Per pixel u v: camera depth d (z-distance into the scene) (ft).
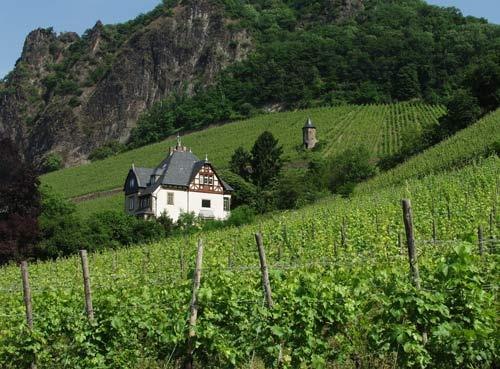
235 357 34.06
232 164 284.61
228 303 34.60
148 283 48.44
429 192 101.65
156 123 513.86
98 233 164.25
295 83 493.77
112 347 38.01
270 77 515.50
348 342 33.17
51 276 95.71
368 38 542.16
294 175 228.43
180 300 36.76
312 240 76.84
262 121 428.15
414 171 154.71
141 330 39.58
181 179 227.20
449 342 28.53
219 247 90.38
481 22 613.11
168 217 198.39
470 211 74.38
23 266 39.24
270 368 33.78
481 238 40.42
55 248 156.15
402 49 497.46
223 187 230.89
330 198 188.44
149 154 407.85
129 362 38.37
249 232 103.60
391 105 418.31
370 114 394.93
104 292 39.93
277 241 86.17
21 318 40.93
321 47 532.73
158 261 95.96
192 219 198.29
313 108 444.14
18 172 164.55
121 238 168.86
